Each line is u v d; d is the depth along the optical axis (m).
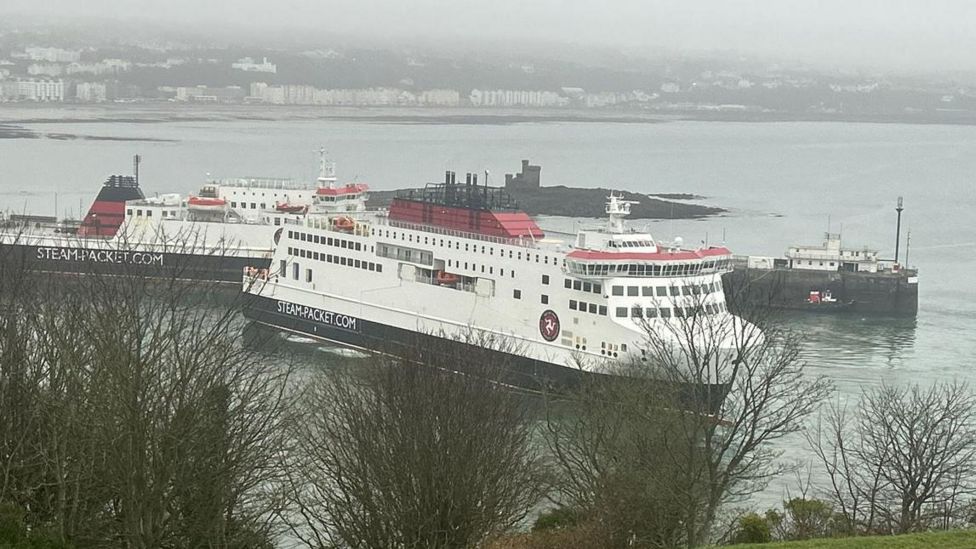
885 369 167.25
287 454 94.19
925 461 100.38
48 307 86.19
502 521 84.75
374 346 160.12
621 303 146.62
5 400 74.00
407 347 126.75
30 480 73.12
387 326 174.62
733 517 90.38
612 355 145.88
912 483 89.81
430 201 175.00
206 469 72.62
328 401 104.12
